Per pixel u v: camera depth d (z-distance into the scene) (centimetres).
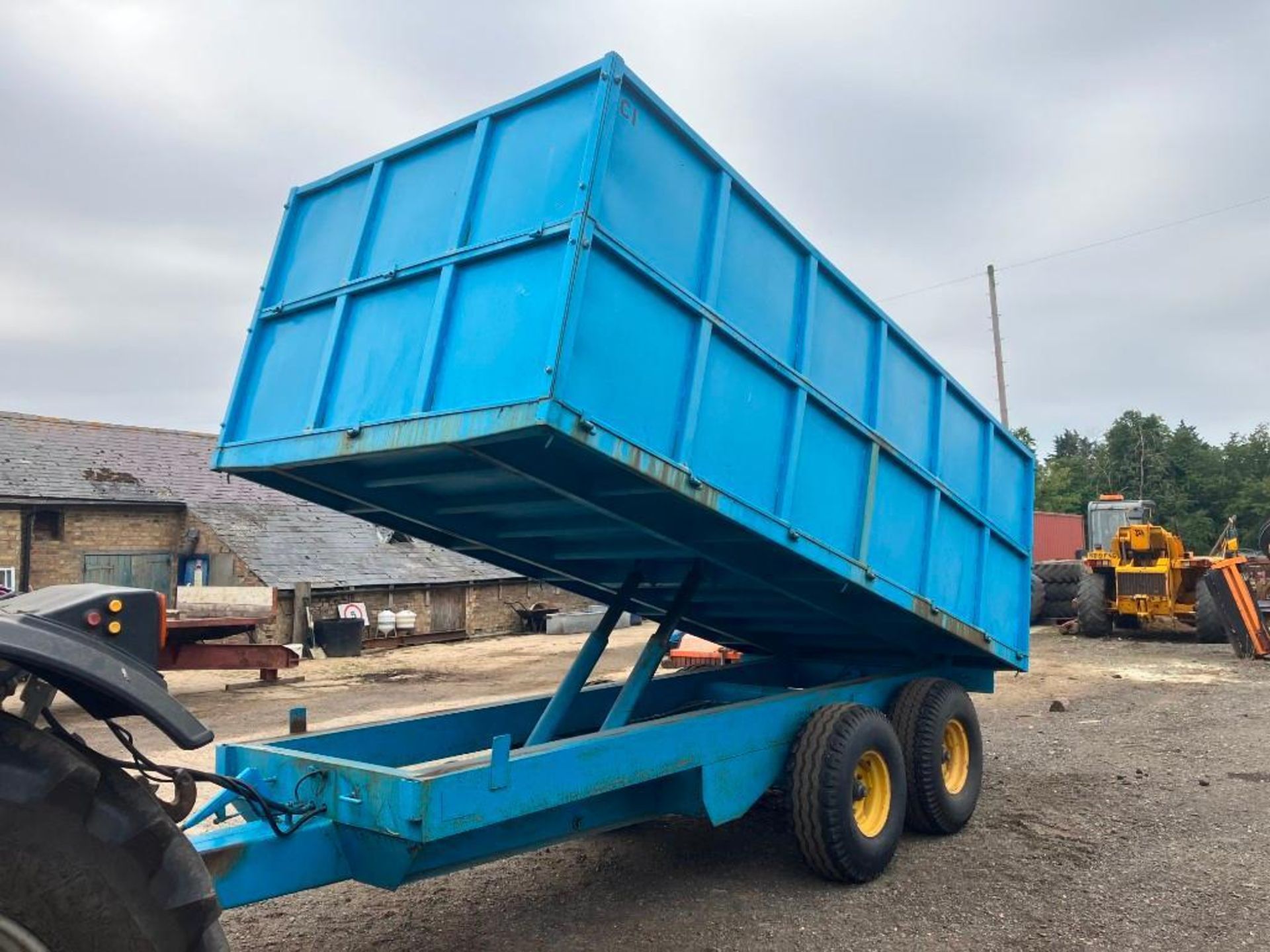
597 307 385
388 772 368
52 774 219
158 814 238
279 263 515
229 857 340
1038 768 801
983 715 1078
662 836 625
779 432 499
